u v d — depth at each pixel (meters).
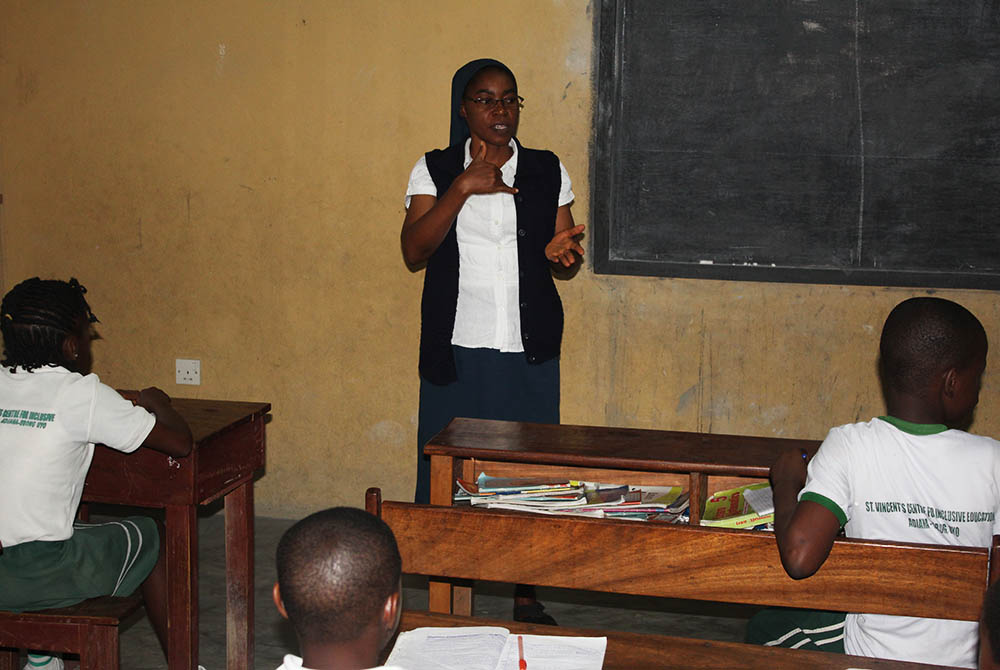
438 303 2.85
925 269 3.64
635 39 3.66
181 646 2.44
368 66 3.85
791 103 3.62
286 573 1.19
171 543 2.41
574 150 3.76
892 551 1.60
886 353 1.74
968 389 1.72
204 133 4.00
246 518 2.72
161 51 3.98
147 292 4.13
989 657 1.22
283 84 3.91
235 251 4.05
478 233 2.83
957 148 3.56
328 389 4.06
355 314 4.00
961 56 3.51
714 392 3.81
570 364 3.88
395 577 1.22
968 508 1.69
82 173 4.11
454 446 2.36
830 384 3.73
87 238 4.14
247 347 4.09
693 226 3.74
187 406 2.70
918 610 1.59
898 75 3.55
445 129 3.84
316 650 1.21
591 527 1.68
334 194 3.95
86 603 2.29
